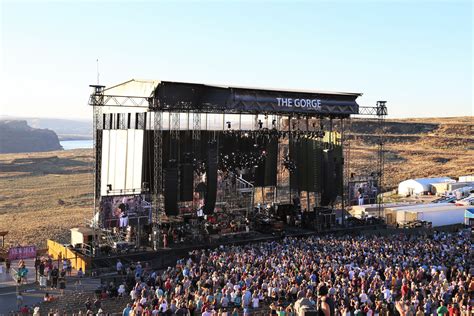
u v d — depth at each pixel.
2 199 92.88
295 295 27.14
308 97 53.62
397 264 33.16
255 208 57.62
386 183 107.75
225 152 55.94
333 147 57.53
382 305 23.88
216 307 26.69
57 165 156.12
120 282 35.41
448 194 80.56
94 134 43.94
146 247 43.53
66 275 37.56
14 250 36.41
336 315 22.52
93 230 41.62
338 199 68.25
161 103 47.00
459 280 29.00
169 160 46.72
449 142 167.38
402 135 178.12
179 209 52.72
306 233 51.16
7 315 28.00
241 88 49.31
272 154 60.50
